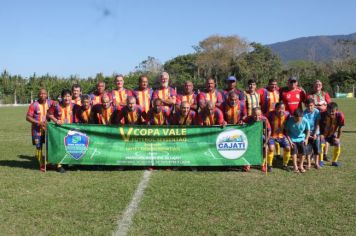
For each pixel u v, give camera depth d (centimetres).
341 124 952
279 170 923
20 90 6806
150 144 920
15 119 2659
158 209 626
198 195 702
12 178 832
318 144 935
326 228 548
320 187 759
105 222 571
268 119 952
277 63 8569
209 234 530
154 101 940
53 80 7169
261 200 673
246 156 916
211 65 8744
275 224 564
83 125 913
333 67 8206
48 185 772
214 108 938
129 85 6294
